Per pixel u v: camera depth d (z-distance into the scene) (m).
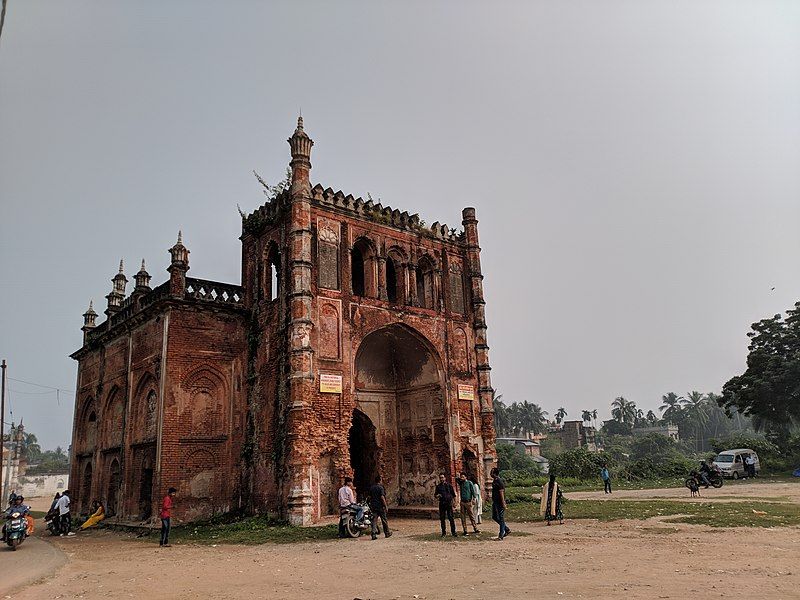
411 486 25.39
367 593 9.20
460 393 25.66
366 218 24.83
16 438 74.81
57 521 23.02
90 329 33.72
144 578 11.70
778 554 11.24
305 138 23.42
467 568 11.06
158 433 22.16
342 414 21.78
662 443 94.50
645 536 14.46
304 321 21.39
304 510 19.80
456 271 27.64
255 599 9.23
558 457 52.47
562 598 8.16
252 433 23.17
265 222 24.94
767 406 46.38
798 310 47.19
